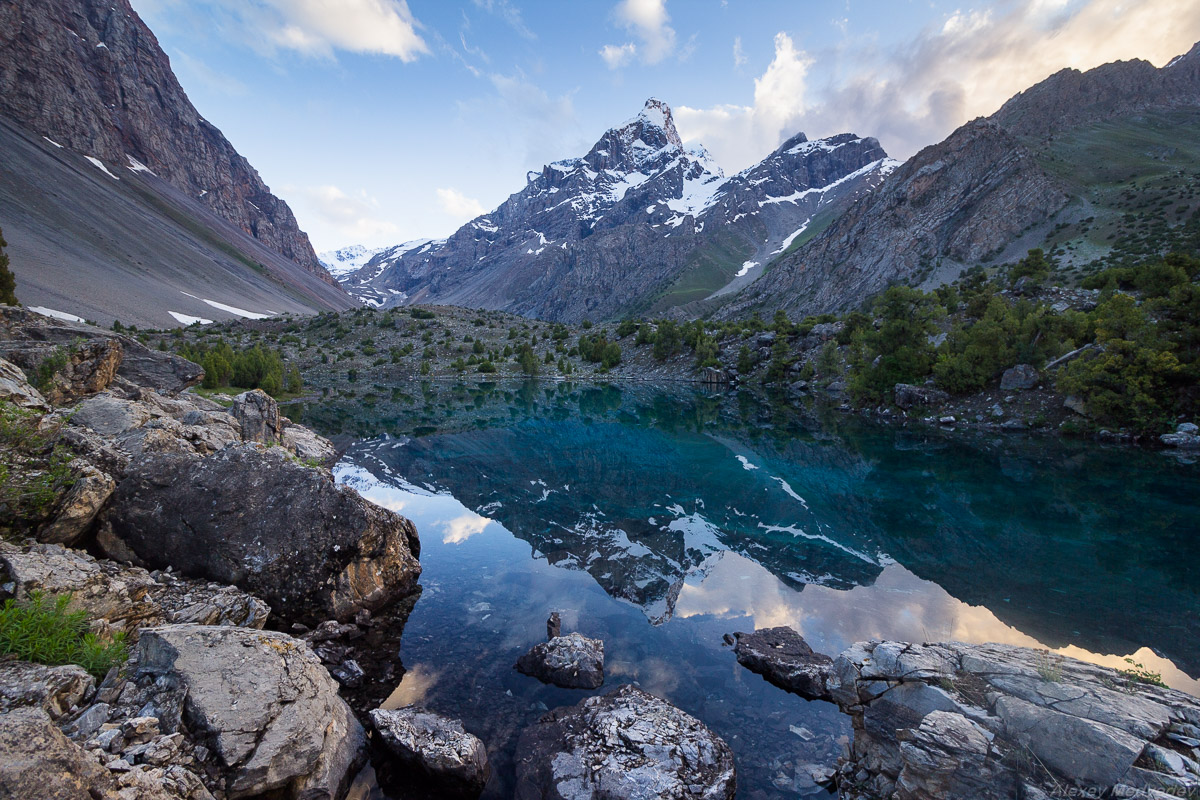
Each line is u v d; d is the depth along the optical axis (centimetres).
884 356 6134
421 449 4059
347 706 945
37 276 12538
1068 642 1354
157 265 19250
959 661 786
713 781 810
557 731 934
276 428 2800
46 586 870
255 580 1276
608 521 2420
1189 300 3984
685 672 1185
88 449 1330
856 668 836
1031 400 4734
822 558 1975
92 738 616
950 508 2627
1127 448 3734
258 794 689
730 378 10231
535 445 4331
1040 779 603
